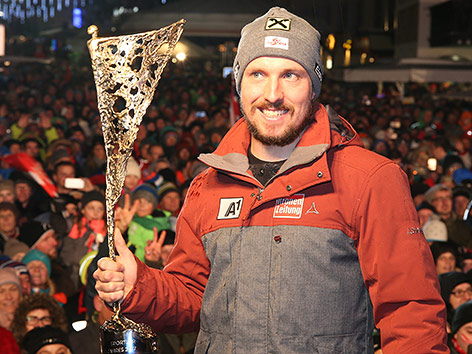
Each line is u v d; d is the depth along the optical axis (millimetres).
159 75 1729
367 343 1652
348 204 1629
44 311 3701
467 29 25516
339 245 1614
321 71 1733
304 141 1686
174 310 1804
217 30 17672
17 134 11289
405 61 18922
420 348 1549
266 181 1722
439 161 9945
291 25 1683
